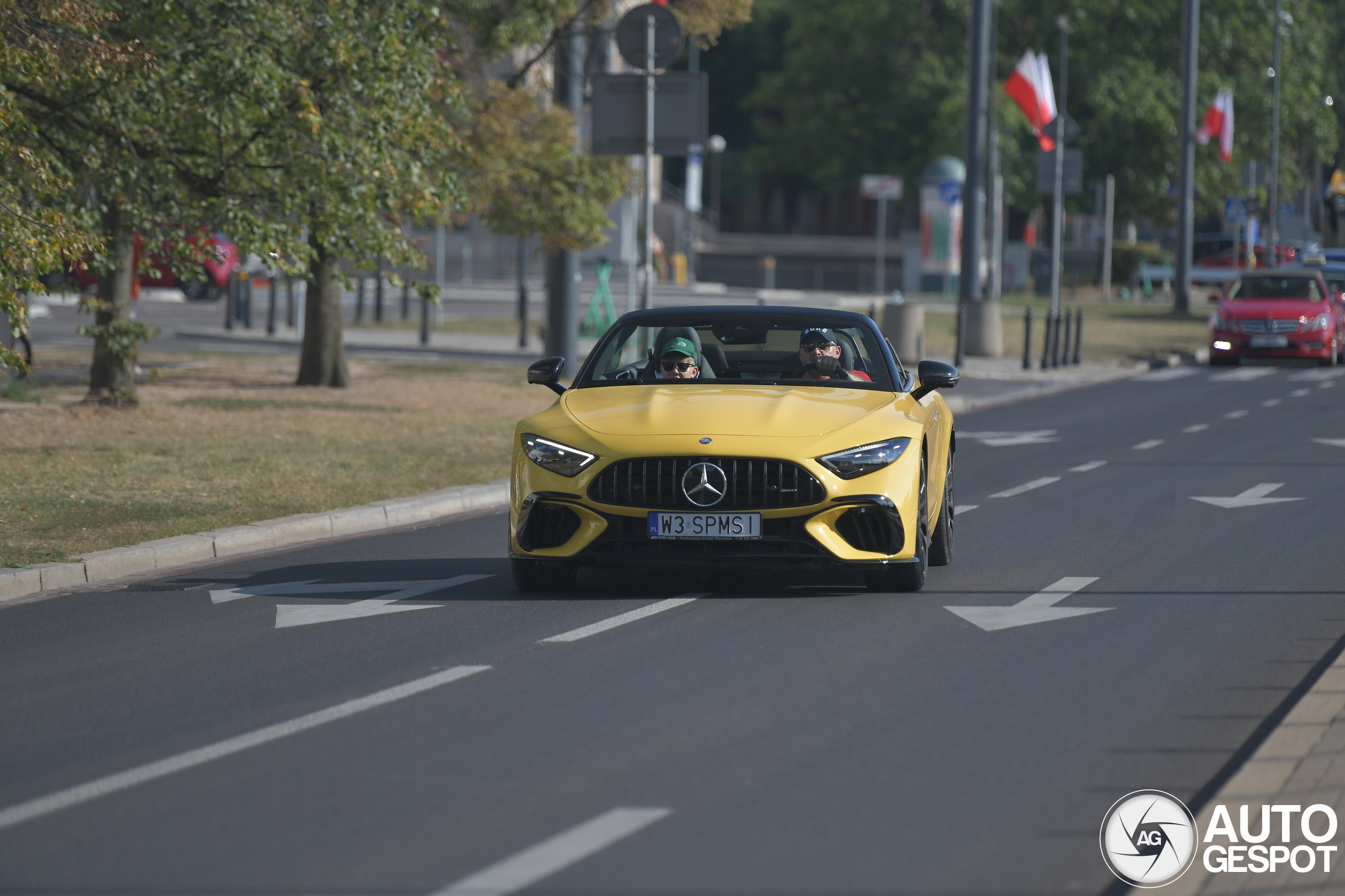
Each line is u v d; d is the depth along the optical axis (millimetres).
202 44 20891
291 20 21469
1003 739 9531
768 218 134250
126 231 23547
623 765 9055
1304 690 10695
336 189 22391
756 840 7812
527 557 13656
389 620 13172
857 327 15547
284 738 9672
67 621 13258
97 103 20922
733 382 14828
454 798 8492
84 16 18578
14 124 18828
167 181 22125
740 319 15531
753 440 13281
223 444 23703
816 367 15125
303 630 12828
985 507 19938
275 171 22797
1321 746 9031
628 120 26812
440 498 19500
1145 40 93438
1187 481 22578
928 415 14719
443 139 24719
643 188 34844
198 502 18719
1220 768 8969
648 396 14305
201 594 14430
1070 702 10398
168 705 10500
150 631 12852
